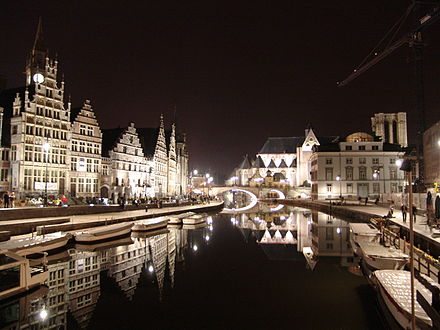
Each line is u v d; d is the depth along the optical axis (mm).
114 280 23578
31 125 53406
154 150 91750
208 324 16906
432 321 11797
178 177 124062
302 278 24781
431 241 24375
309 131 143625
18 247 24609
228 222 61469
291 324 16859
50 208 40594
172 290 21906
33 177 53094
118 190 72875
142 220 46469
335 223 55781
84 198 61219
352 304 19484
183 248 35719
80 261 27922
